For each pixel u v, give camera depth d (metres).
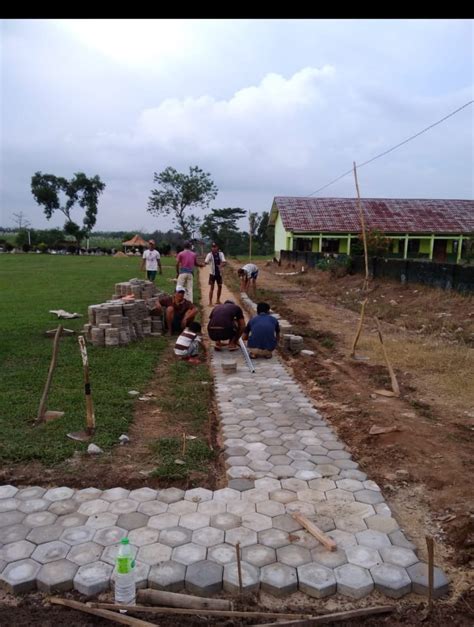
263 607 2.85
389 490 4.05
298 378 7.37
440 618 2.79
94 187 68.31
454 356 8.23
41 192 66.56
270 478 4.17
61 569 3.04
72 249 62.88
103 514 3.60
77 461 4.37
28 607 2.85
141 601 2.86
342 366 7.89
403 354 8.48
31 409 5.49
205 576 2.98
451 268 13.28
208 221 65.50
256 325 8.27
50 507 3.67
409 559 3.15
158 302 10.68
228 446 4.80
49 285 19.36
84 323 10.92
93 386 6.38
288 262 32.22
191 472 4.23
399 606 2.87
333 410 5.90
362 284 18.02
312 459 4.53
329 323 12.19
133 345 8.83
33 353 8.06
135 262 37.47
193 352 8.16
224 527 3.47
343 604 2.88
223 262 14.09
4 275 24.08
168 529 3.44
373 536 3.39
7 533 3.37
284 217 33.91
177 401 6.01
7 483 4.03
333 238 33.78
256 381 7.02
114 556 3.16
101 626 2.73
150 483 4.08
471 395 6.41
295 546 3.27
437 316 11.60
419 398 6.32
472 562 3.16
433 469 4.35
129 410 5.56
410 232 32.78
